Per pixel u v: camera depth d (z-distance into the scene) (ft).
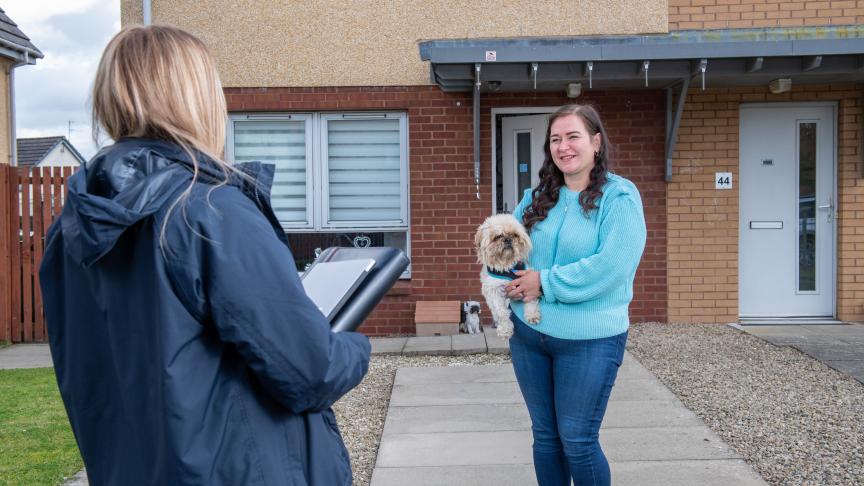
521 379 10.15
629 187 9.62
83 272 5.06
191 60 5.22
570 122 9.66
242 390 4.83
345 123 26.94
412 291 26.58
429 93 26.30
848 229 26.48
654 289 26.61
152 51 5.08
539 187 10.47
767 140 26.91
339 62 26.35
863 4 25.85
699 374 19.63
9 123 31.78
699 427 15.01
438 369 20.89
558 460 9.98
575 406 9.41
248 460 4.76
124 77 5.05
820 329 25.26
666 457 13.33
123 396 4.85
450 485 12.44
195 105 5.16
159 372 4.58
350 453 14.56
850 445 14.02
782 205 27.02
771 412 16.22
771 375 19.39
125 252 4.84
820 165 26.84
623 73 22.79
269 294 4.66
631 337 24.30
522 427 15.56
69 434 15.11
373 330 26.71
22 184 25.96
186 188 4.78
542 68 22.80
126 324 4.80
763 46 21.47
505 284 10.23
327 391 4.94
